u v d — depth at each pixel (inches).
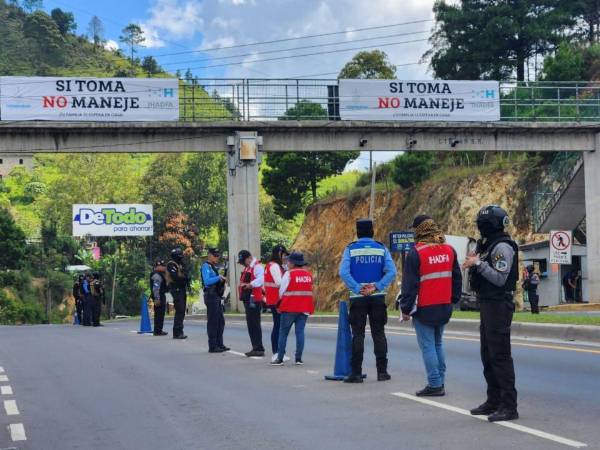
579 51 2309.3
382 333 458.6
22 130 1364.4
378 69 3014.3
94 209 2684.5
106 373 535.5
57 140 1382.9
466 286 1480.1
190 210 3769.7
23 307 2972.4
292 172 2876.5
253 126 1432.1
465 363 538.3
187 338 832.9
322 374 497.7
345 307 472.1
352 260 448.8
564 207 1712.6
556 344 644.1
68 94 1374.3
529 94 1967.3
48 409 400.5
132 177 4101.9
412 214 2226.9
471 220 2033.7
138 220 2706.7
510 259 324.2
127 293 3346.5
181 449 301.6
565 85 2084.2
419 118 1475.1
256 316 614.9
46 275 3378.4
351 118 1460.4
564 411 350.6
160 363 587.5
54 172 6560.0
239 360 593.3
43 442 323.3
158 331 899.4
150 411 384.8
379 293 451.2
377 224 2343.8
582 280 1595.7
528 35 2417.6
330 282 2385.6
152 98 1405.0
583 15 2593.5
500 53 2527.1
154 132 1413.6
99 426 352.5
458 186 2116.1
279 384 459.2
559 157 1830.7
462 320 849.5
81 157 4087.1
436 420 335.6
